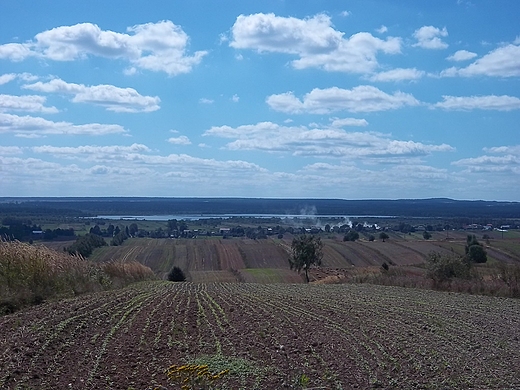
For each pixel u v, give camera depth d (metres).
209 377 11.07
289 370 12.54
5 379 10.91
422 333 17.52
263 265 75.12
